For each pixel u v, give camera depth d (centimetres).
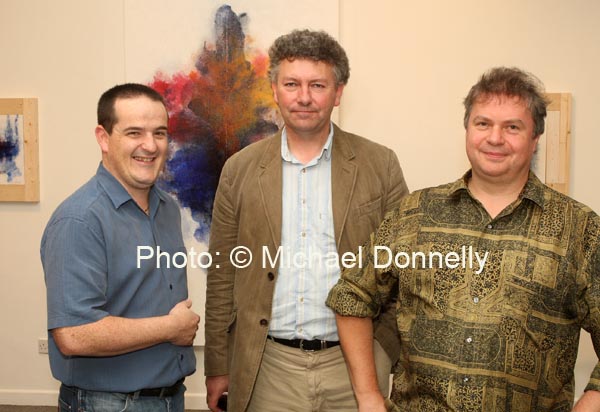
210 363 212
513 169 142
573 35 330
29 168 360
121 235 163
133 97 163
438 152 343
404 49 339
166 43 344
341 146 197
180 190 354
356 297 161
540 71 334
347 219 189
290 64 184
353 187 191
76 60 354
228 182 203
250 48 341
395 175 199
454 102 339
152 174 167
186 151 351
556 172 337
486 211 145
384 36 340
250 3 339
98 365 160
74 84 355
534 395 137
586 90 333
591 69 331
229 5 340
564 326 138
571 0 328
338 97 196
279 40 189
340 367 191
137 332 155
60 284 152
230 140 348
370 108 344
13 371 375
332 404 192
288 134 195
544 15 331
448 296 142
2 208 366
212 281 210
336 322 173
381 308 174
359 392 160
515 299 137
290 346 191
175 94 347
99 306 155
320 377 189
